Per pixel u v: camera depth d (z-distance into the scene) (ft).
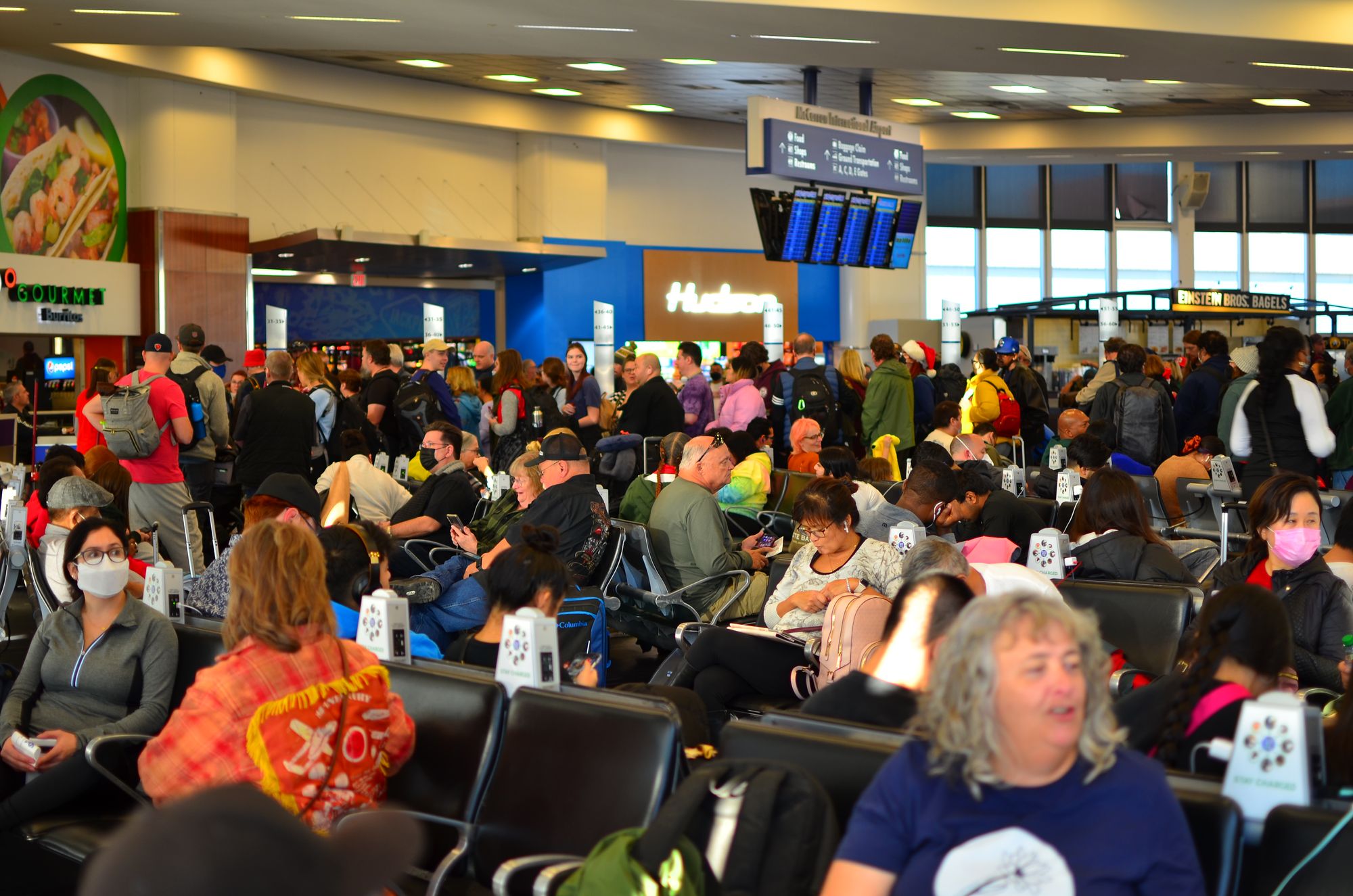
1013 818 6.10
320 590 9.34
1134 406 32.37
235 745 8.91
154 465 26.43
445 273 71.92
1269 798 6.63
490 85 67.21
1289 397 22.75
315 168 65.16
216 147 59.11
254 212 63.00
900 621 9.84
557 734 8.88
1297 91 64.59
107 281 55.31
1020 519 19.63
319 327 69.51
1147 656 13.46
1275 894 6.38
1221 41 40.52
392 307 72.33
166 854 2.15
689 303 79.82
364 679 9.37
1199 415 33.55
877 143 51.13
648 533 19.33
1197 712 8.43
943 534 19.16
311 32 43.32
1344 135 75.10
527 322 74.23
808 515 15.64
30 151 51.70
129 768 11.94
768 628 15.78
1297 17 40.22
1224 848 6.47
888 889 6.28
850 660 13.03
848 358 39.99
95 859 2.23
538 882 7.60
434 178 69.77
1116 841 6.03
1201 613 8.92
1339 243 99.91
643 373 32.71
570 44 43.80
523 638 9.48
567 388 38.42
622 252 76.89
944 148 76.89
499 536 21.85
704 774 7.14
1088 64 45.83
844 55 44.83
